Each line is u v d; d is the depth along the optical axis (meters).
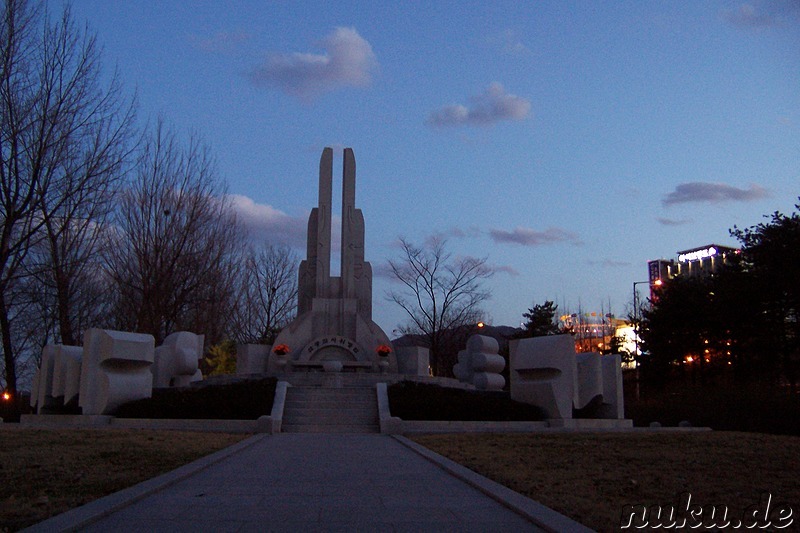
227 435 19.80
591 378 25.81
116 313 40.06
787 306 41.00
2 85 28.94
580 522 8.76
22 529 7.49
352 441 19.31
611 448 16.92
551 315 65.38
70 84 30.30
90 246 35.34
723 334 45.41
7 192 29.34
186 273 39.91
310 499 9.87
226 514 8.70
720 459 15.09
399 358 34.59
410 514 8.91
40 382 25.16
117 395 23.59
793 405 27.92
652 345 51.50
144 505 9.23
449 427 23.02
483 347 30.67
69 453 14.09
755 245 42.06
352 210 36.09
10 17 28.89
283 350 33.09
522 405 24.89
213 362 50.12
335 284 35.56
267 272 62.84
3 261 29.11
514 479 11.94
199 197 40.88
